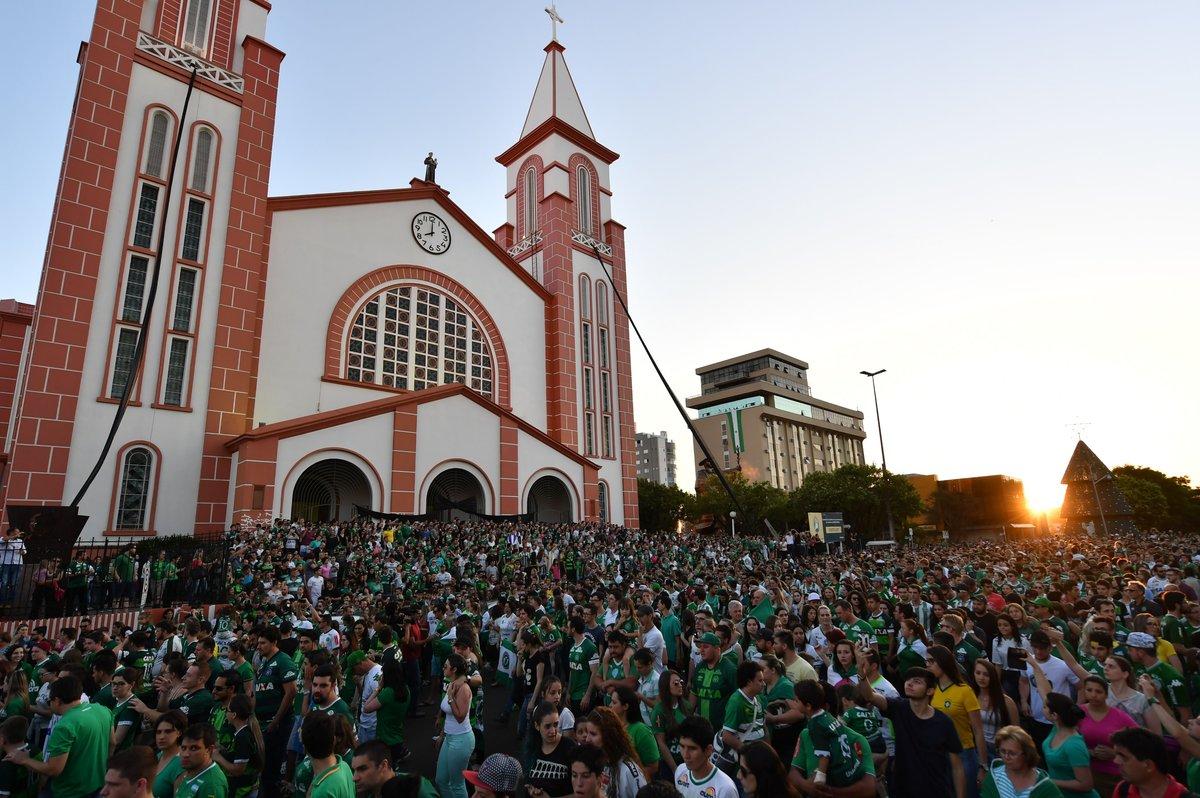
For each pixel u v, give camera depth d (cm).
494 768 484
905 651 934
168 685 894
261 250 3108
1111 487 8169
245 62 3125
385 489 3019
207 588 1909
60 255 2480
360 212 3638
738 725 709
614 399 4603
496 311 4162
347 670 997
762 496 7025
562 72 5062
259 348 3111
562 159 4791
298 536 2394
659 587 1647
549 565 2759
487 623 1593
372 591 2033
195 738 578
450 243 4019
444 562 2416
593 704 977
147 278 2684
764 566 2595
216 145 2956
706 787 535
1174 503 9006
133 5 2809
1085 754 606
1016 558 2444
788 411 10938
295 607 1460
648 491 6650
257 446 2681
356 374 3441
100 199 2594
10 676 955
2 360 3597
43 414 2364
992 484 10375
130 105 2745
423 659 1466
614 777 567
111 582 1906
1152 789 502
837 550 4606
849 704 709
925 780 620
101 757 670
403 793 470
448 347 3872
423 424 3219
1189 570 1680
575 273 4631
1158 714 674
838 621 1174
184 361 2728
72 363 2445
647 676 841
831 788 593
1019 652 851
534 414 4212
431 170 4097
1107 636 841
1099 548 3700
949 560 2664
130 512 2508
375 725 920
